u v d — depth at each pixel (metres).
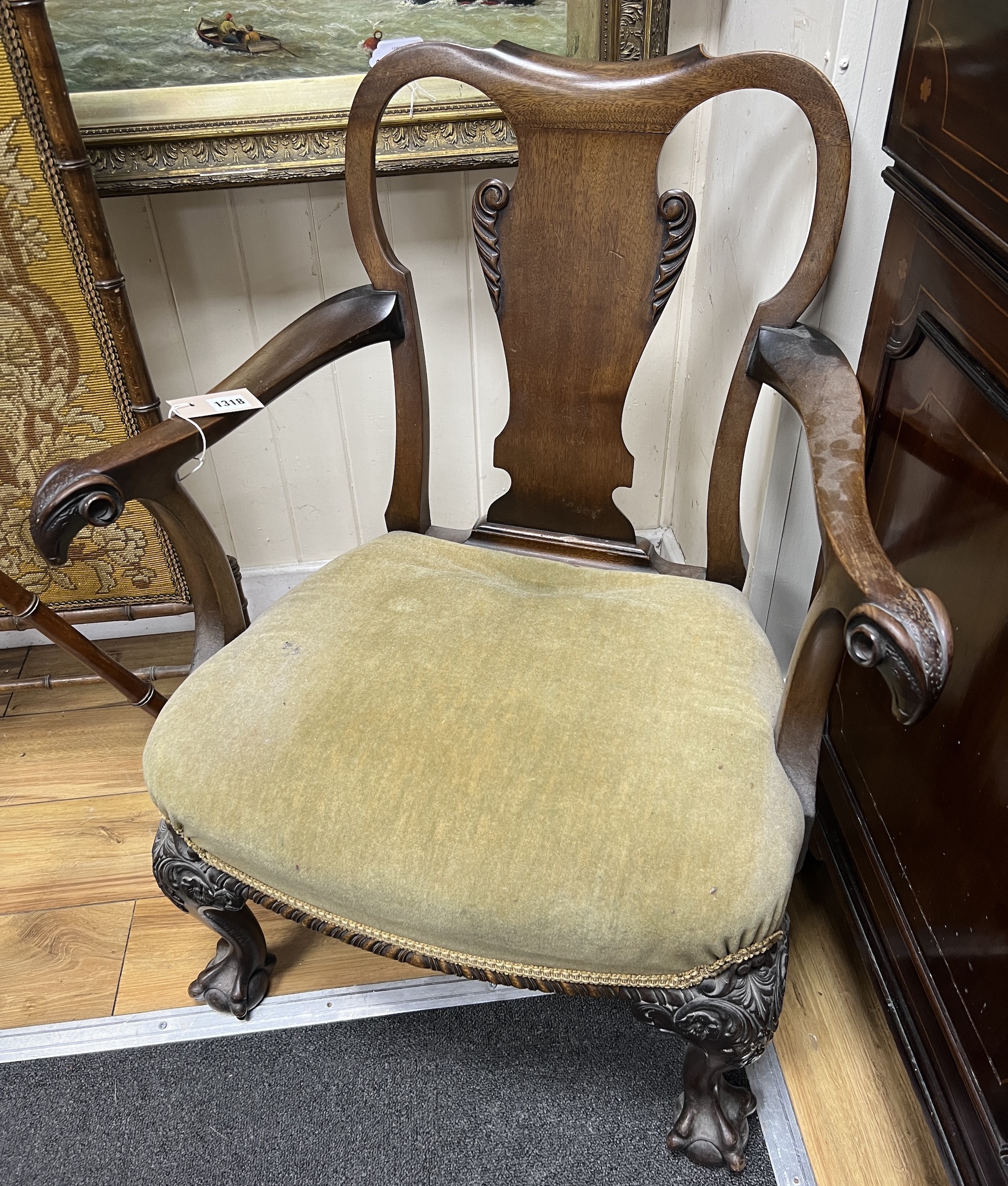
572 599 0.90
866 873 0.91
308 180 1.10
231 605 0.89
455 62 0.84
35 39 0.86
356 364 1.29
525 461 0.99
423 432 0.99
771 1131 0.92
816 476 0.69
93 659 1.09
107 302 1.02
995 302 0.62
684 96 0.80
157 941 1.13
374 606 0.87
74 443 1.14
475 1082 0.98
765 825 0.68
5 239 0.98
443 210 1.19
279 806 0.72
